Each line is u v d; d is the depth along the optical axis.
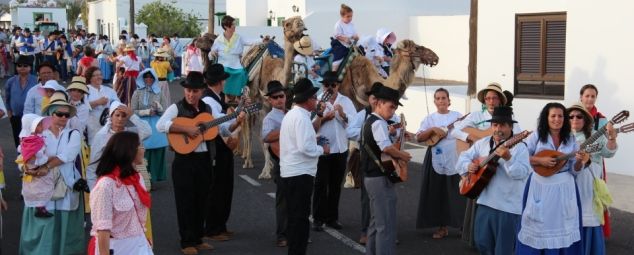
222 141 8.70
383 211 7.14
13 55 34.66
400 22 27.77
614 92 12.16
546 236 6.89
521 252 7.00
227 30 13.38
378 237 7.16
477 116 8.39
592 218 7.38
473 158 7.12
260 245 8.77
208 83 8.84
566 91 12.80
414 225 9.64
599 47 12.32
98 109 10.02
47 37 34.62
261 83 12.82
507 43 14.13
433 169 8.76
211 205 8.85
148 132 8.55
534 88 13.82
